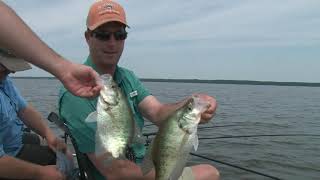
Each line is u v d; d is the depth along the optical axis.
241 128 5.13
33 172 0.94
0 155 0.92
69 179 1.05
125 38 1.10
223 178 2.41
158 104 1.13
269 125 5.73
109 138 0.64
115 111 0.65
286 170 2.74
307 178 2.54
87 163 1.01
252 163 2.89
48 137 1.20
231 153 3.21
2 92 1.06
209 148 3.40
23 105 1.22
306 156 3.25
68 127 1.02
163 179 0.68
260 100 15.79
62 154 1.05
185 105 0.66
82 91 0.45
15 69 1.02
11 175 0.92
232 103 12.31
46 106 5.78
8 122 1.03
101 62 1.09
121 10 1.08
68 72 0.44
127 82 1.13
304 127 5.68
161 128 0.68
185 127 0.66
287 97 21.12
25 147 1.11
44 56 0.40
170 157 0.67
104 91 0.63
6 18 0.36
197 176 1.00
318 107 11.93
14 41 0.37
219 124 5.40
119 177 0.94
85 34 1.14
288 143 3.88
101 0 1.08
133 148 1.00
